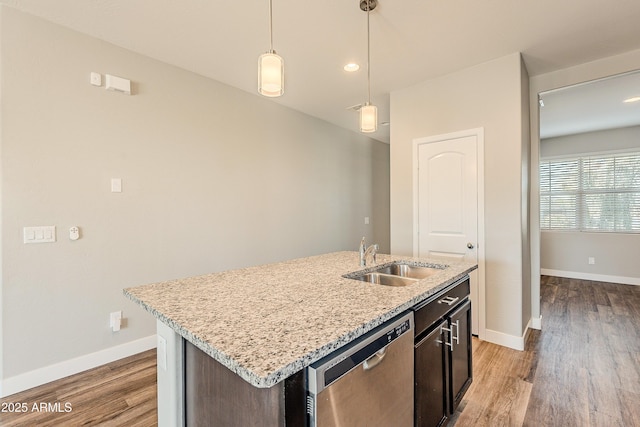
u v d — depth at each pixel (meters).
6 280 2.11
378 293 1.41
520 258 2.80
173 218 2.99
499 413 1.92
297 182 4.33
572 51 2.78
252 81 3.37
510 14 2.25
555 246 5.79
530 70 3.16
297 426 0.84
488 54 2.81
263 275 1.79
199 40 2.56
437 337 1.58
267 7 2.14
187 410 1.19
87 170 2.46
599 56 2.87
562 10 2.20
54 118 2.30
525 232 3.03
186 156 3.09
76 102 2.40
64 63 2.35
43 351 2.26
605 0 2.09
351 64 2.99
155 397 2.10
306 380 0.87
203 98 3.23
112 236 2.59
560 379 2.30
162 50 2.71
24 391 2.17
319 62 2.95
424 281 1.62
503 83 2.87
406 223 3.54
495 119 2.91
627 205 5.13
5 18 2.10
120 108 2.64
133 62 2.71
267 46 2.66
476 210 3.05
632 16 2.27
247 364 0.78
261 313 1.15
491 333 2.96
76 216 2.40
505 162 2.87
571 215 5.63
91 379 2.32
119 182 2.63
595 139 5.38
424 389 1.46
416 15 2.25
